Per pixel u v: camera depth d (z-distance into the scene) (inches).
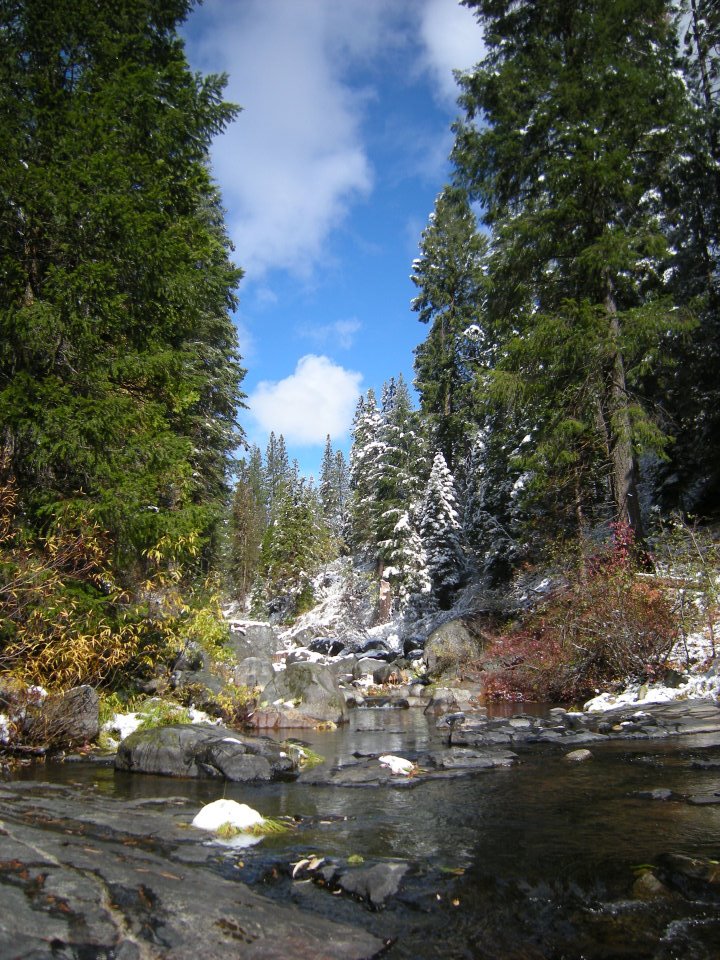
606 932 119.2
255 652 738.8
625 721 379.6
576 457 642.8
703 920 123.4
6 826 151.4
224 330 904.3
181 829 174.2
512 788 239.6
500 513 1109.7
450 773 272.7
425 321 1498.5
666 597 482.0
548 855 159.9
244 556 2456.9
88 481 362.0
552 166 657.6
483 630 791.1
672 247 798.5
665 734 339.0
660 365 721.0
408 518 1413.6
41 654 309.4
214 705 422.3
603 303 670.5
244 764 263.6
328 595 2021.4
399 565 1387.8
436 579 1290.6
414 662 928.3
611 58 650.8
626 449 619.5
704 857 153.3
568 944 114.7
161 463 382.3
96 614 349.4
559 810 204.5
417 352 1507.1
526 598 757.9
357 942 111.4
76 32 412.8
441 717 496.4
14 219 366.3
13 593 306.3
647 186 697.6
